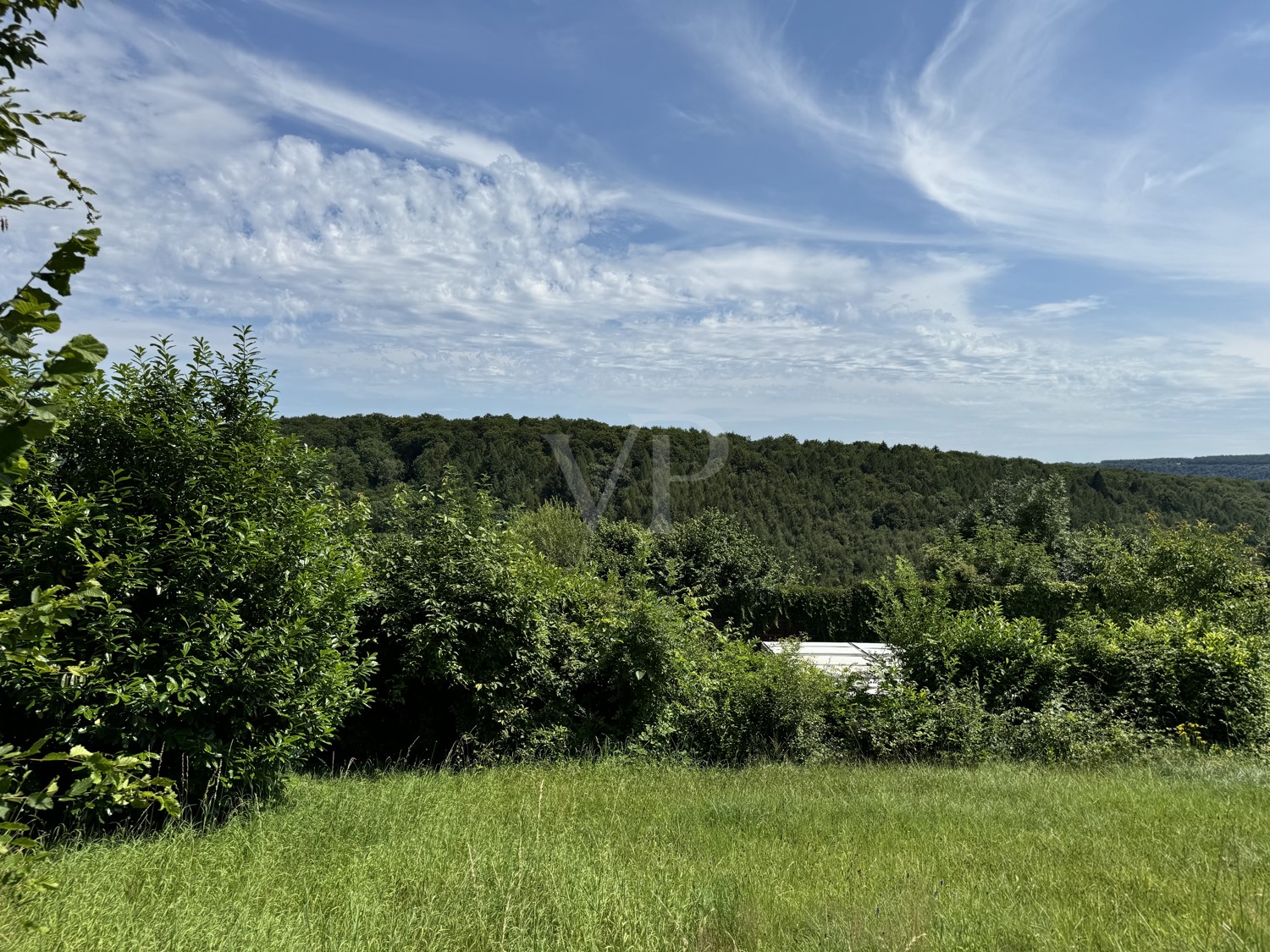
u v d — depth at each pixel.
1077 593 16.97
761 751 9.29
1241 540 15.99
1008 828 5.61
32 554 4.70
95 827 4.86
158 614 5.23
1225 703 9.98
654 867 4.48
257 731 5.71
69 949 2.89
